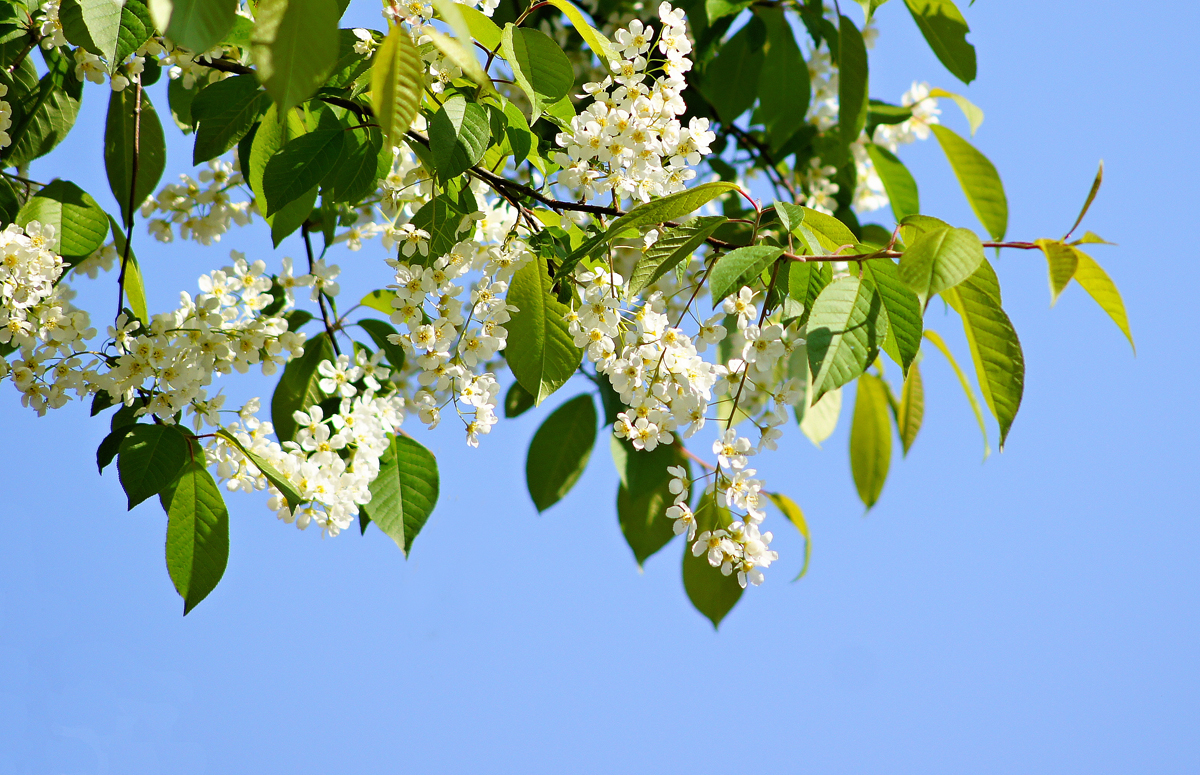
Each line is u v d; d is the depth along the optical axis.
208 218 2.82
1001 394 2.63
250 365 2.73
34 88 2.80
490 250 2.68
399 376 2.85
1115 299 2.63
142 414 2.70
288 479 2.73
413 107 2.56
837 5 2.89
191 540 2.72
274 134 2.74
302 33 2.25
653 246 2.64
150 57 2.78
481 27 2.66
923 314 2.61
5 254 2.68
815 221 2.64
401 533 2.77
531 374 2.68
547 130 2.75
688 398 2.65
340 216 2.81
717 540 2.67
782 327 2.63
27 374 2.69
